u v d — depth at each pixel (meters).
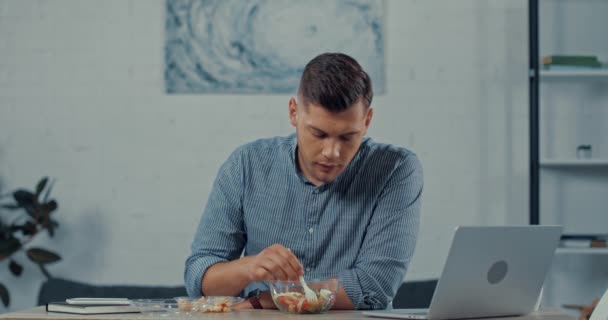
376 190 2.25
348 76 1.94
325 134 1.97
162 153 4.14
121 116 4.15
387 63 4.13
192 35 4.13
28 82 4.17
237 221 2.30
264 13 4.12
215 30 4.13
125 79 4.15
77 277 4.12
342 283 2.08
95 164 4.15
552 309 2.06
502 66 4.13
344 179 2.25
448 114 4.12
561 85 4.19
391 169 2.26
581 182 4.21
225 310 1.90
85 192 4.14
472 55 4.14
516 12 4.14
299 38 4.11
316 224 2.27
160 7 4.16
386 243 2.20
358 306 2.08
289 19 4.12
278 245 1.91
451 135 4.12
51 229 3.95
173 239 4.13
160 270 4.12
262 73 4.12
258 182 2.29
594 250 3.84
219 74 4.12
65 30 4.18
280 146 2.31
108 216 4.14
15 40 4.18
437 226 4.11
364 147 2.28
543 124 4.20
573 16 4.23
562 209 4.21
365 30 4.11
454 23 4.14
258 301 2.02
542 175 4.22
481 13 4.14
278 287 1.87
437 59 4.13
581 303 4.18
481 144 4.12
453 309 1.77
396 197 2.24
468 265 1.71
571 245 3.89
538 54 3.86
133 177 4.14
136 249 4.13
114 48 4.16
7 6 4.18
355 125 1.96
